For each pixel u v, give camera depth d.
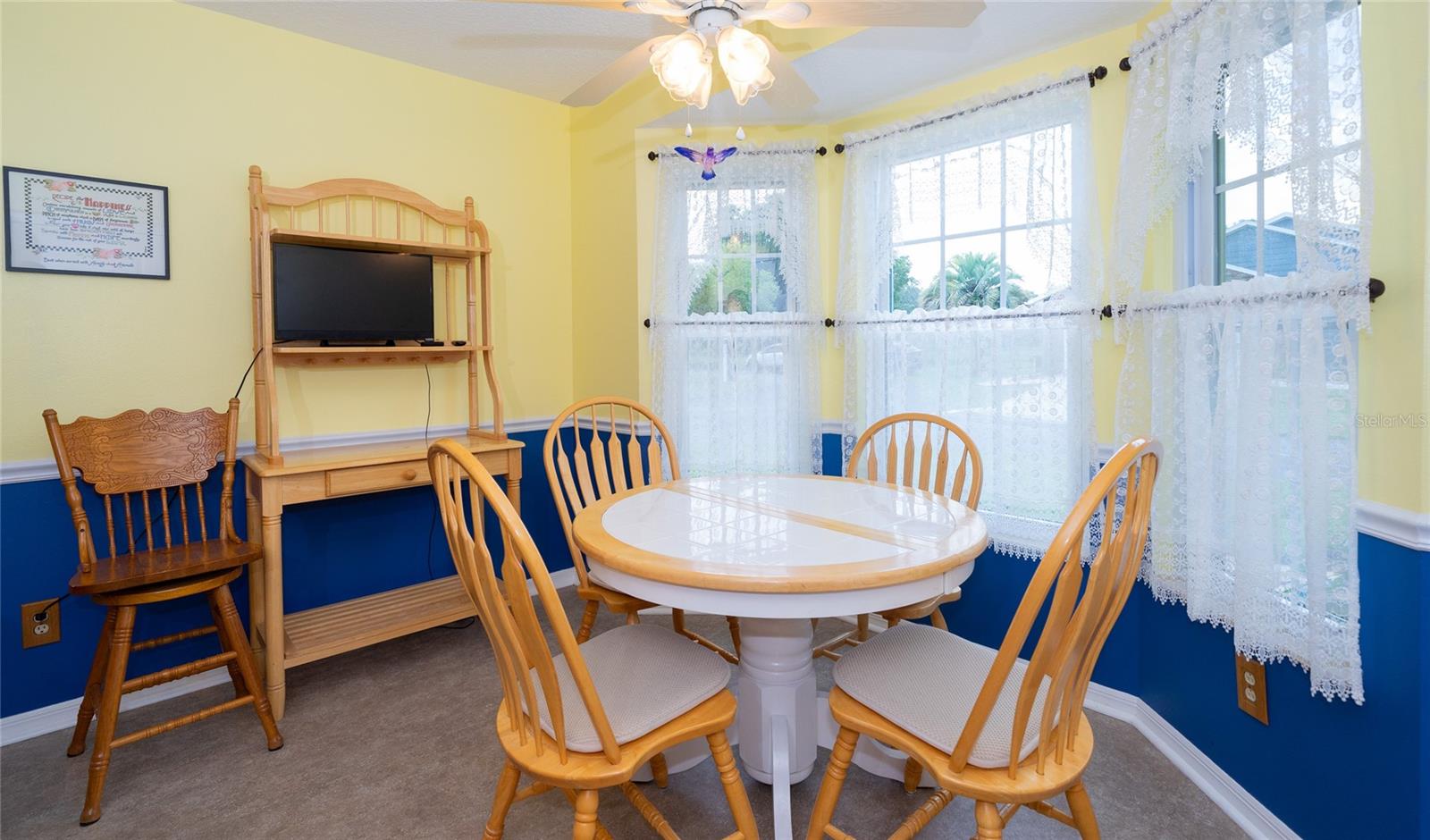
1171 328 1.79
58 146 2.05
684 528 1.53
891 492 1.90
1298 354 1.36
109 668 1.69
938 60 2.34
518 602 1.09
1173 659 1.86
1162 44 1.81
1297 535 1.39
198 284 2.30
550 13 2.38
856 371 2.78
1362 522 1.26
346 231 2.61
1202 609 1.62
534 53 2.70
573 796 1.39
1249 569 1.43
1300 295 1.33
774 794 1.50
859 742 1.82
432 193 2.87
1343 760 1.31
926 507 1.72
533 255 3.22
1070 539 0.95
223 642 2.10
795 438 2.90
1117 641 2.10
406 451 2.46
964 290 2.47
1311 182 1.28
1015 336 2.29
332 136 2.59
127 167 2.16
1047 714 1.07
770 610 1.22
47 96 2.03
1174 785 1.73
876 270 2.71
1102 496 0.96
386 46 2.62
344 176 2.62
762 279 2.95
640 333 3.03
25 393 2.02
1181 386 1.75
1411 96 1.17
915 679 1.32
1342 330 1.25
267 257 2.17
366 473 2.25
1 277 1.97
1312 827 1.38
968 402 2.44
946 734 1.16
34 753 1.92
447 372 2.93
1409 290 1.18
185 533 2.10
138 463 2.02
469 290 2.85
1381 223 1.23
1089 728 1.23
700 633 2.72
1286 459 1.40
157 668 2.24
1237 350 1.55
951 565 1.29
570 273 3.38
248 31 2.39
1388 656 1.22
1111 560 1.04
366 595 2.72
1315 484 1.28
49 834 1.57
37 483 2.04
